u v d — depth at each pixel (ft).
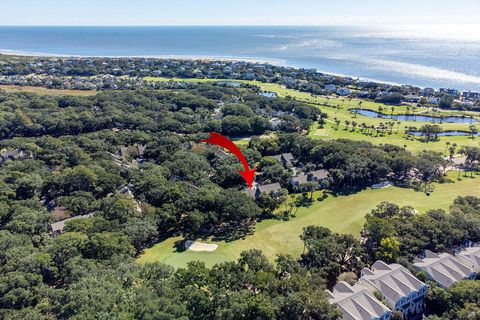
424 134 563.89
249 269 226.58
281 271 231.71
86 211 328.29
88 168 383.24
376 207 342.64
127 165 441.68
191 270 212.64
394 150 449.48
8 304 199.52
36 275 217.36
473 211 295.48
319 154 436.35
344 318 194.18
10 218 302.04
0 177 356.38
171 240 304.09
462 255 255.29
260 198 338.13
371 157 409.28
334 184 396.37
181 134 567.18
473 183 398.42
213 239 302.25
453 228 271.28
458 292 207.82
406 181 410.11
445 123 630.74
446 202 353.51
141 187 355.36
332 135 562.25
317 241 256.52
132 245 270.87
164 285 200.34
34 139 493.77
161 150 464.65
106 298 184.96
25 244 255.29
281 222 327.06
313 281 218.38
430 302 222.48
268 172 399.65
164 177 387.14
